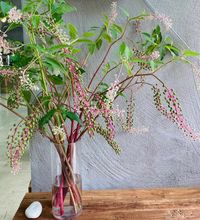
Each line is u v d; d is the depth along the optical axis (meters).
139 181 0.92
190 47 0.85
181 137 0.90
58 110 0.60
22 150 0.57
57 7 0.60
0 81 0.64
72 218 0.71
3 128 2.96
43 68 0.60
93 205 0.78
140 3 0.82
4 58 0.59
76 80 0.59
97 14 0.82
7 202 1.61
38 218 0.72
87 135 0.88
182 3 0.83
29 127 0.57
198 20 0.84
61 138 0.66
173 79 0.87
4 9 0.53
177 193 0.86
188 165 0.92
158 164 0.92
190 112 0.89
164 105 0.87
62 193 0.71
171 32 0.84
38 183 0.89
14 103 0.63
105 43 0.83
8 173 1.96
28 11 0.56
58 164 0.70
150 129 0.89
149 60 0.70
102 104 0.59
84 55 0.83
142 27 0.83
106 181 0.91
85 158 0.89
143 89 0.86
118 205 0.78
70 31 0.65
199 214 0.73
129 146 0.90
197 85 0.85
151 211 0.75
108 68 0.78
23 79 0.54
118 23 0.82
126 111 0.86
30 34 0.59
